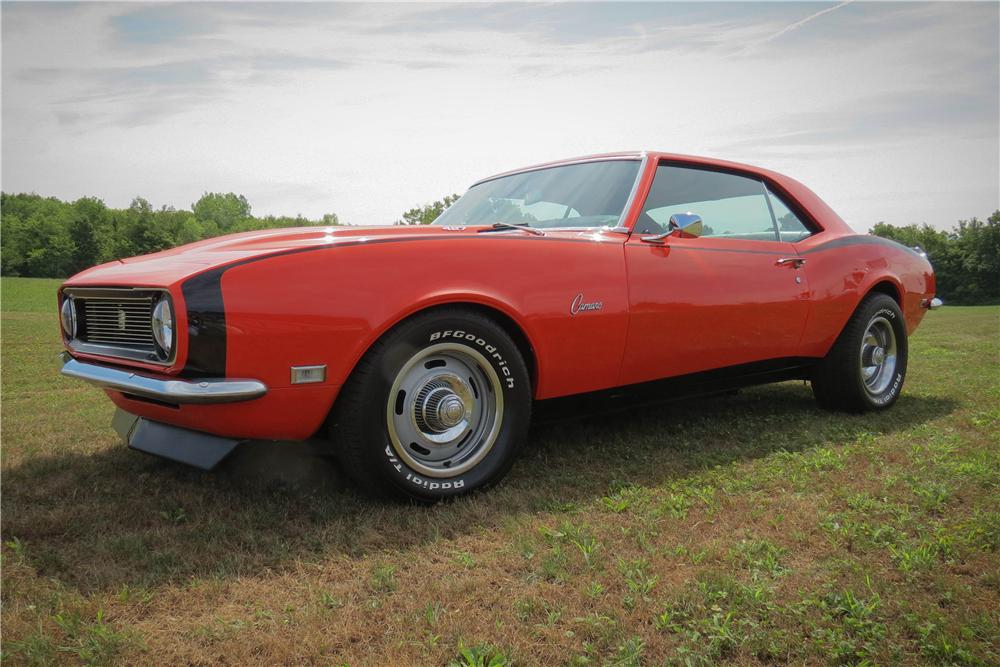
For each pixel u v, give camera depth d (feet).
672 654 5.11
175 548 6.95
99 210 369.09
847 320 13.12
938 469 9.29
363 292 7.57
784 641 5.27
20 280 219.20
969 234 289.53
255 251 7.54
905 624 5.49
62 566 6.59
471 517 7.88
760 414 13.43
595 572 6.39
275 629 5.46
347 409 7.69
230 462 9.08
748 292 11.32
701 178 11.73
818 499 8.35
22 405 15.19
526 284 8.76
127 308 8.07
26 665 4.96
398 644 5.17
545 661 5.02
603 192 10.94
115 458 10.26
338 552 6.89
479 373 8.70
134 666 4.98
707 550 6.82
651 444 11.07
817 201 13.71
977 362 21.40
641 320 9.90
